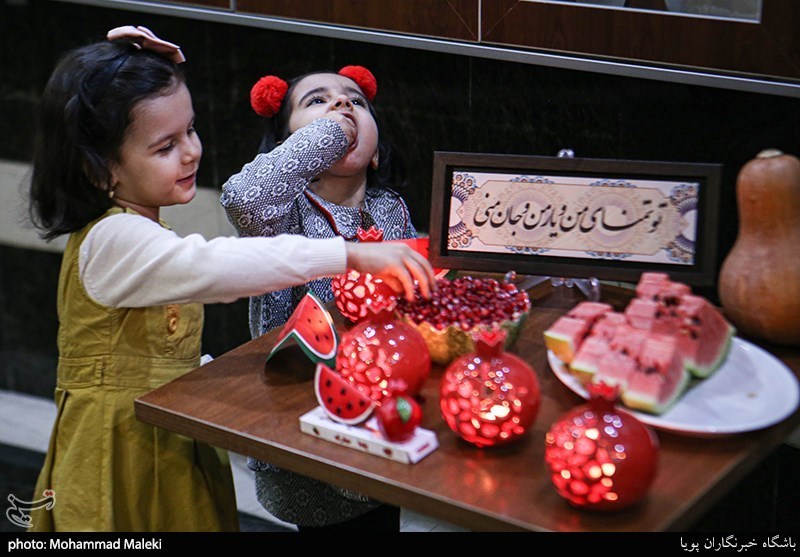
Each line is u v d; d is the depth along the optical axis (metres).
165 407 1.28
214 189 2.48
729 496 1.94
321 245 1.32
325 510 1.67
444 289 1.36
